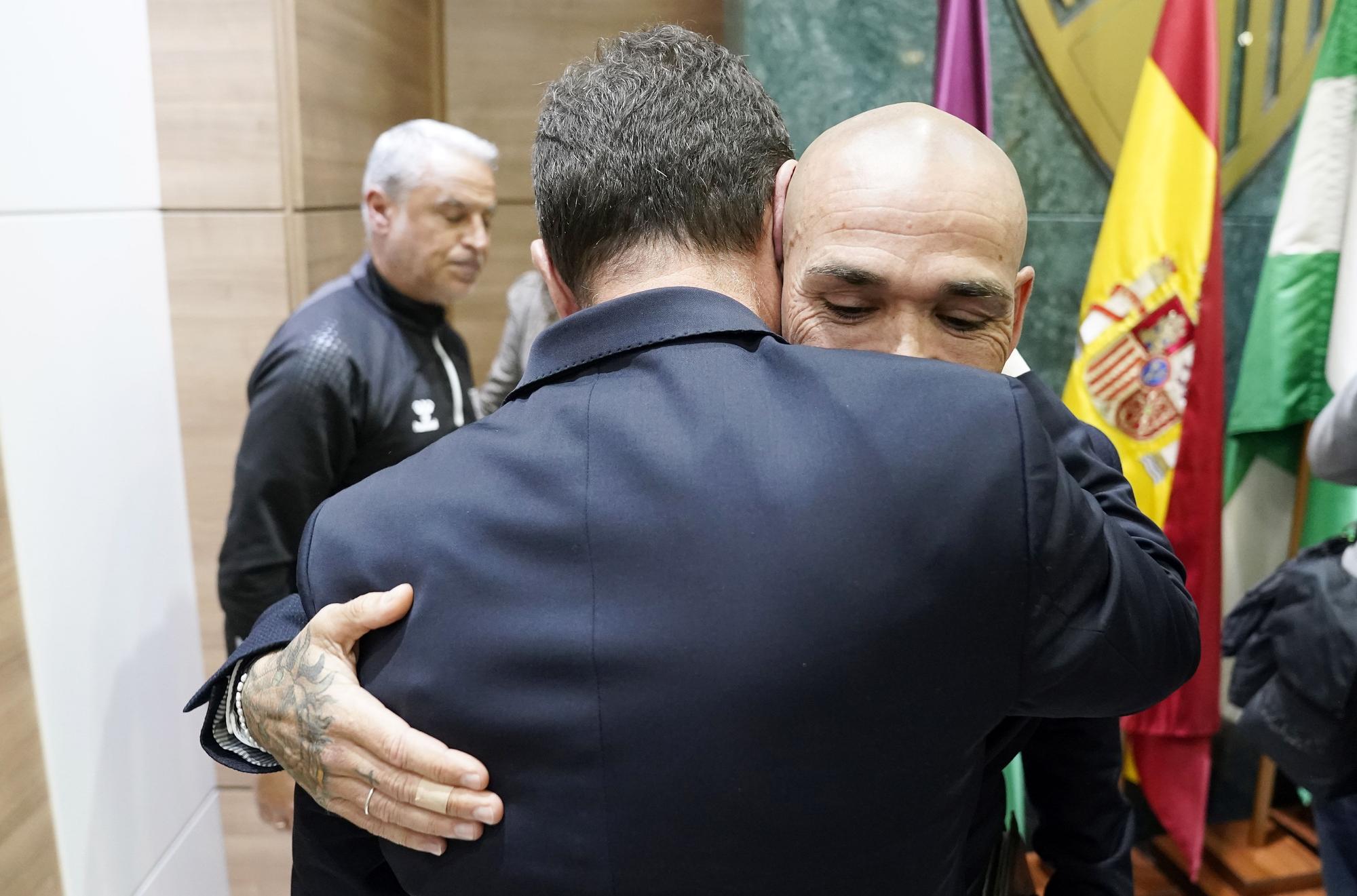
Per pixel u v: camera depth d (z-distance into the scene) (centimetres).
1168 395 183
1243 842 209
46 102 143
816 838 48
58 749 140
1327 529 192
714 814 48
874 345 57
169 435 183
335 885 62
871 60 186
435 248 169
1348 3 173
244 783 202
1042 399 66
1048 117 192
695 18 299
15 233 134
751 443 50
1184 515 185
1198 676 188
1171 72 178
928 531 48
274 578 161
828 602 47
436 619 52
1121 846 77
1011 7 187
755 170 61
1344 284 176
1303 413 189
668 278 59
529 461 54
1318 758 132
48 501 140
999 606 48
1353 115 176
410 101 273
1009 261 57
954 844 53
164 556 180
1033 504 49
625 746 48
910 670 48
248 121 179
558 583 50
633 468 51
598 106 60
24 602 132
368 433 167
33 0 140
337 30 205
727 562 48
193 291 184
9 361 132
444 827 51
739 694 47
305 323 163
